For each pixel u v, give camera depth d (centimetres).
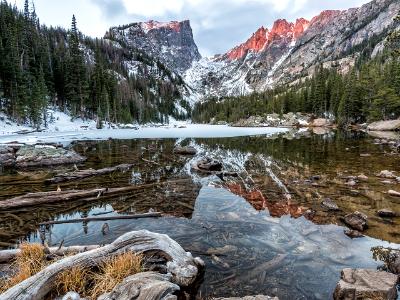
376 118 6475
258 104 12338
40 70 6706
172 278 559
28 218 998
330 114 8875
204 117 15450
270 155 2514
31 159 2111
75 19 9706
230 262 667
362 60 16225
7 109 5847
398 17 2577
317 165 1950
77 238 822
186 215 1004
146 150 3027
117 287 479
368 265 651
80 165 2111
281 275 612
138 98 13288
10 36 6725
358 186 1352
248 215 990
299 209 1044
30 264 561
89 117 7912
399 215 962
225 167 1956
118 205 1138
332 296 543
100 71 8688
